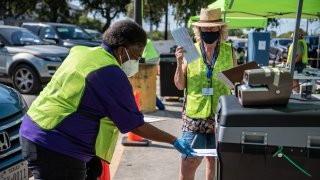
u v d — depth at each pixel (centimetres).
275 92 210
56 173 241
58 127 237
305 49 1084
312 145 202
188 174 348
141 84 805
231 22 1692
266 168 206
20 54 994
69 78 236
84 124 237
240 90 216
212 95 331
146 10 3075
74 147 239
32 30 1411
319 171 204
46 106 240
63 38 1394
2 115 339
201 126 334
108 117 241
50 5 3703
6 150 325
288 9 779
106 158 256
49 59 984
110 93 233
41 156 239
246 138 205
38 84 990
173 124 729
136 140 578
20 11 3591
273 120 203
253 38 1311
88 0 3828
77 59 240
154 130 249
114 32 243
